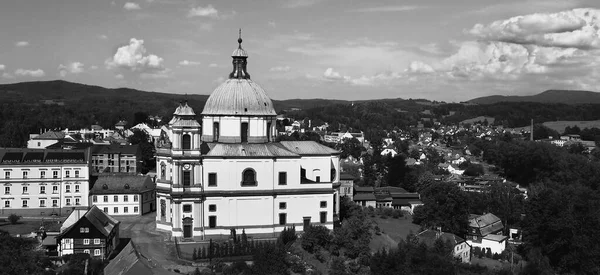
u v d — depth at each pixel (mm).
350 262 139750
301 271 131250
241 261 132125
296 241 149250
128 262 87500
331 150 174375
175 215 152000
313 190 161125
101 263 126438
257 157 156125
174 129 150875
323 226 151250
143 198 192750
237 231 155375
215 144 160875
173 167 152625
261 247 133375
